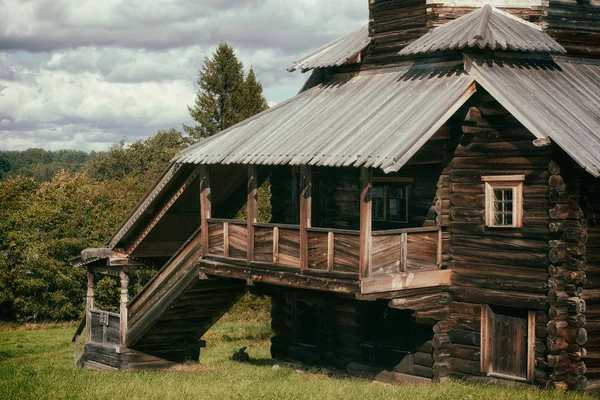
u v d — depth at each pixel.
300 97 23.80
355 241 18.34
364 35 23.98
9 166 197.38
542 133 17.55
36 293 50.38
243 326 38.16
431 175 20.42
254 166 20.92
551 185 18.12
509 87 19.02
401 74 21.86
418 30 21.86
